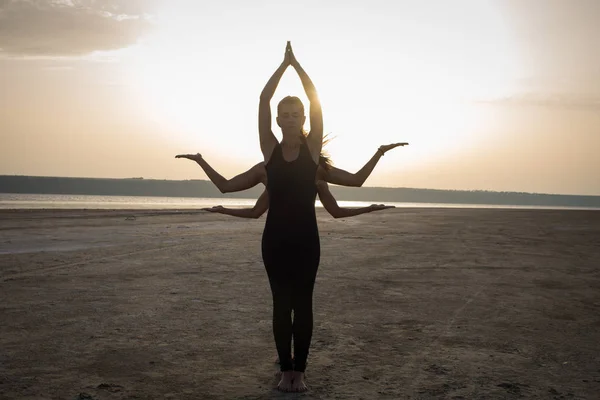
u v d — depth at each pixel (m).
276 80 3.78
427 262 9.70
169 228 16.84
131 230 15.69
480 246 12.68
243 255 10.17
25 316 5.37
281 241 3.52
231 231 15.99
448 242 13.58
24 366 3.93
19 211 24.84
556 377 3.88
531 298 6.68
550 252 11.70
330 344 4.62
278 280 3.57
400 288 7.18
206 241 12.77
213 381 3.69
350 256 10.41
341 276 8.07
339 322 5.36
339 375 3.85
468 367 4.06
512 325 5.34
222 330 4.99
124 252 10.38
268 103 3.72
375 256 10.45
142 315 5.48
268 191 3.63
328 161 3.73
